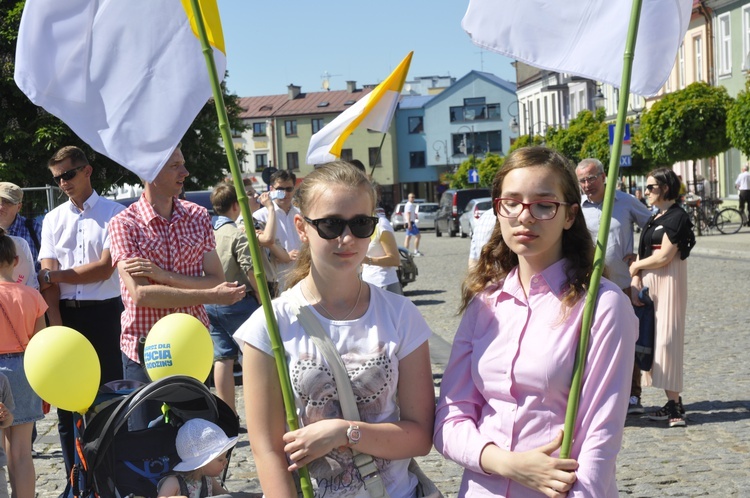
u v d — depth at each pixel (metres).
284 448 2.68
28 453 5.19
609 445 2.58
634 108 40.72
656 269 6.98
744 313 12.41
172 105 3.11
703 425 6.93
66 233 6.01
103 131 3.12
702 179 31.00
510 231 2.74
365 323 2.75
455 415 2.79
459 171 68.81
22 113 26.44
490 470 2.66
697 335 10.95
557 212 2.70
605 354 2.62
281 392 2.72
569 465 2.56
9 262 5.25
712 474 5.73
